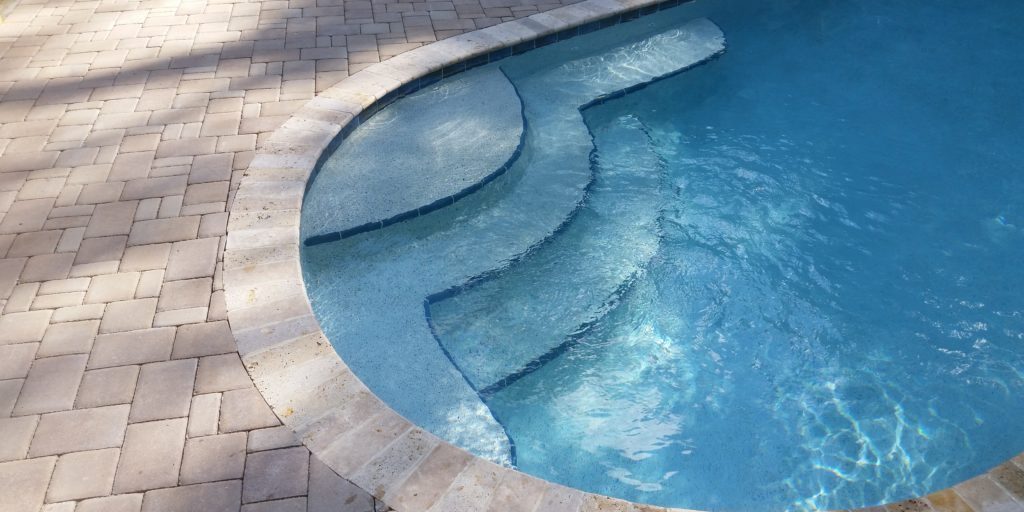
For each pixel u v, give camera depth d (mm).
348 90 5559
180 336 3514
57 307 3668
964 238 5051
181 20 6602
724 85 6477
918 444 3736
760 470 3600
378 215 4578
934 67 6844
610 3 7023
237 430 3076
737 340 4266
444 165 5047
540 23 6594
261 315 3635
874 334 4359
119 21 6570
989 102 6375
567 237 4738
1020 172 5609
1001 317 4488
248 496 2828
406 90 5777
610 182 5281
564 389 3908
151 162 4750
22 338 3490
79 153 4820
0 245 4059
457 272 4375
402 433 3061
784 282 4652
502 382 3852
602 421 3785
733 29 7266
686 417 3836
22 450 2992
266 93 5512
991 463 3646
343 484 2855
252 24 6535
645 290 4473
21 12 6691
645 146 5699
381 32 6418
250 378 3309
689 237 4898
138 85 5590
